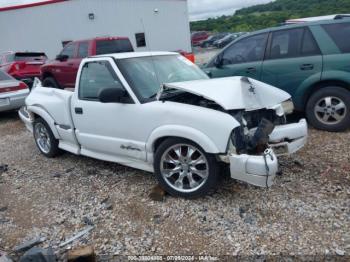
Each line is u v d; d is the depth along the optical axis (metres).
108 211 3.48
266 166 2.97
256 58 5.75
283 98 3.82
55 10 17.92
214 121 3.13
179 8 20.14
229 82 3.50
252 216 3.15
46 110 4.96
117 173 4.39
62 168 4.80
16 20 18.39
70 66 9.59
